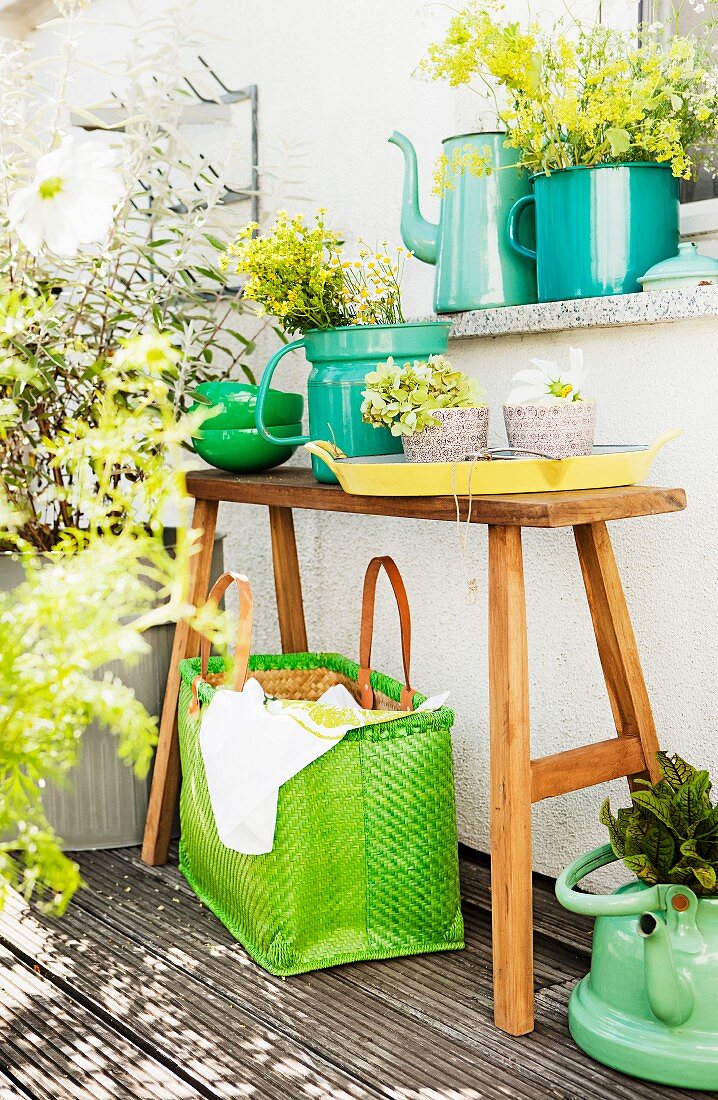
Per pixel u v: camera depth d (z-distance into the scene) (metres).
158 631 2.21
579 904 1.38
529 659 2.01
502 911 1.49
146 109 2.18
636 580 1.81
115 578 0.89
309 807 1.68
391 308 1.91
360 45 2.29
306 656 2.17
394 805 1.72
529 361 1.95
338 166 2.38
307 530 2.53
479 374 2.05
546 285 1.83
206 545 2.12
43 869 0.85
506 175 1.91
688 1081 1.34
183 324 2.34
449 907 1.77
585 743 1.93
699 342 1.67
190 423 0.95
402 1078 1.40
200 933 1.85
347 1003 1.59
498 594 1.46
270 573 2.69
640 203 1.72
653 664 1.80
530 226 1.96
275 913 1.69
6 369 1.08
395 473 1.50
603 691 1.88
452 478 1.45
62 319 2.16
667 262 1.66
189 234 2.25
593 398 1.74
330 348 1.78
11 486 2.17
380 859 1.72
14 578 2.19
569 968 1.68
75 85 3.28
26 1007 1.60
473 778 2.15
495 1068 1.42
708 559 1.70
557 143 1.75
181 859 2.09
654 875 1.39
